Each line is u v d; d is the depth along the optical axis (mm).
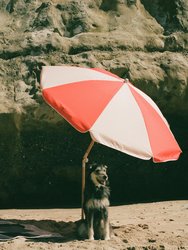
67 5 13359
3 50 12711
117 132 7062
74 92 7355
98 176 7367
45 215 10461
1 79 12336
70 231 8461
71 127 12148
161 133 7500
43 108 11789
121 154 12555
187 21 13211
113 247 7180
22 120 11883
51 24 13039
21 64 12469
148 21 13289
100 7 13516
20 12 13578
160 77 12234
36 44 12633
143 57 12523
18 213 10945
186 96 12359
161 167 12812
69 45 12609
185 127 12789
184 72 12375
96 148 12445
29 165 12320
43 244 7297
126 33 12891
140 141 7152
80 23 13055
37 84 12062
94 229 7641
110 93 7418
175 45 12859
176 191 13062
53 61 12344
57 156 12359
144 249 7156
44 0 13742
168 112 12523
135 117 7320
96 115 7113
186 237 7895
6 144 12148
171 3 13383
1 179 12336
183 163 12906
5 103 11906
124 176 12750
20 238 7691
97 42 12625
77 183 12625
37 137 12164
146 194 13039
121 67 12141
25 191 12531
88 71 7816
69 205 12523
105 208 7453
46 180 12516
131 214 10234
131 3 13492
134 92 7676
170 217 9742
